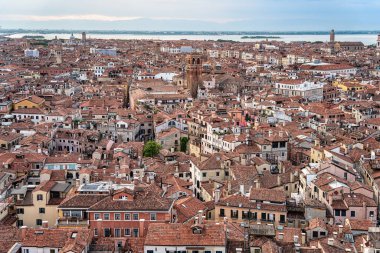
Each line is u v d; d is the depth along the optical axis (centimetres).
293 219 14100
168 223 11894
